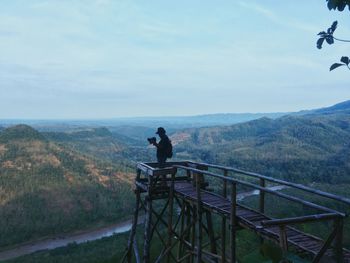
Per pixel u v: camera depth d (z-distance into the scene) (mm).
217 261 12922
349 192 99625
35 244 92125
